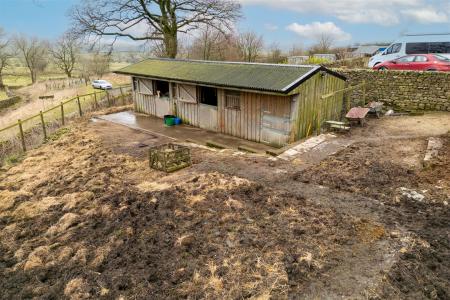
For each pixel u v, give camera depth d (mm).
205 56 31719
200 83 13336
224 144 12617
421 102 15211
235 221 6543
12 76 55062
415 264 5102
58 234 6684
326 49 37844
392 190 7703
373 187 7887
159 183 8672
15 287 5301
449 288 4637
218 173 9039
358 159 9734
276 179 8523
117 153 11570
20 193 8820
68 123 16812
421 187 7812
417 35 19406
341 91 13812
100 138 13570
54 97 30922
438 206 6902
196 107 14922
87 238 6402
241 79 12367
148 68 17297
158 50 29094
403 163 9328
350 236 5895
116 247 6012
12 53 50406
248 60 32156
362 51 38250
